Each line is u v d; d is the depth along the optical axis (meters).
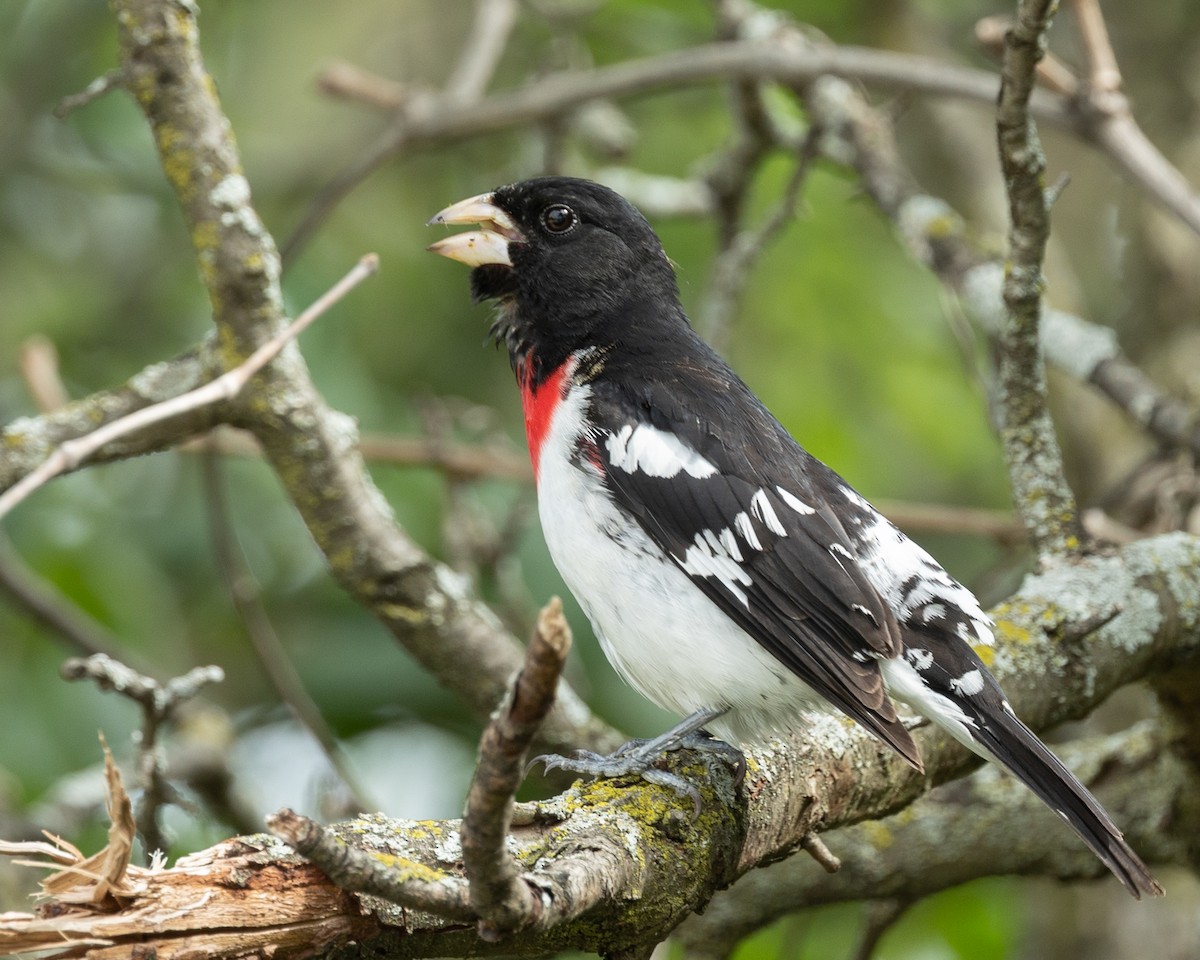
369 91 10.33
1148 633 7.52
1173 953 10.29
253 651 11.44
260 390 8.02
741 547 7.00
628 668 7.29
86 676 6.90
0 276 11.55
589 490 7.26
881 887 8.60
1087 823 6.32
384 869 4.36
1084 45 8.81
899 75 9.71
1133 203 11.79
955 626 6.84
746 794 6.10
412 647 8.64
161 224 12.04
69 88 12.14
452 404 10.84
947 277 9.86
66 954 4.52
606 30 12.95
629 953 5.44
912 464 12.41
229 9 12.86
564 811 5.55
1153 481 9.91
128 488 11.30
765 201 12.57
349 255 12.23
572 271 8.09
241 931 4.64
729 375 7.88
